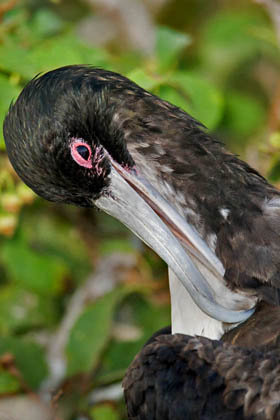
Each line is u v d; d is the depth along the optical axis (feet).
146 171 33.73
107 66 38.81
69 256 43.55
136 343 41.75
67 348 40.22
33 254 42.68
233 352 30.27
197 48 46.21
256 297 32.32
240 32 45.91
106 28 47.60
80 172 33.88
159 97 34.96
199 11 48.55
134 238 43.50
